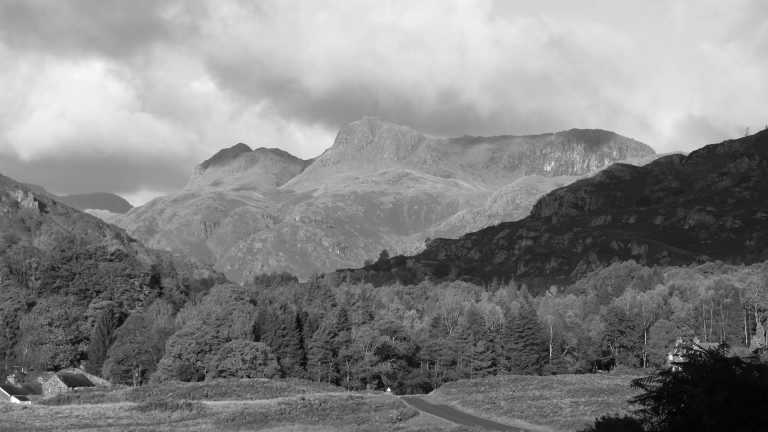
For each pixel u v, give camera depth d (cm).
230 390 16675
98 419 13175
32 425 12569
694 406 5259
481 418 13775
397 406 15150
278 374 19525
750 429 5134
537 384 17338
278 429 12462
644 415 6912
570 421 12462
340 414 13975
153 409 14050
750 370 5338
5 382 18175
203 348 19575
